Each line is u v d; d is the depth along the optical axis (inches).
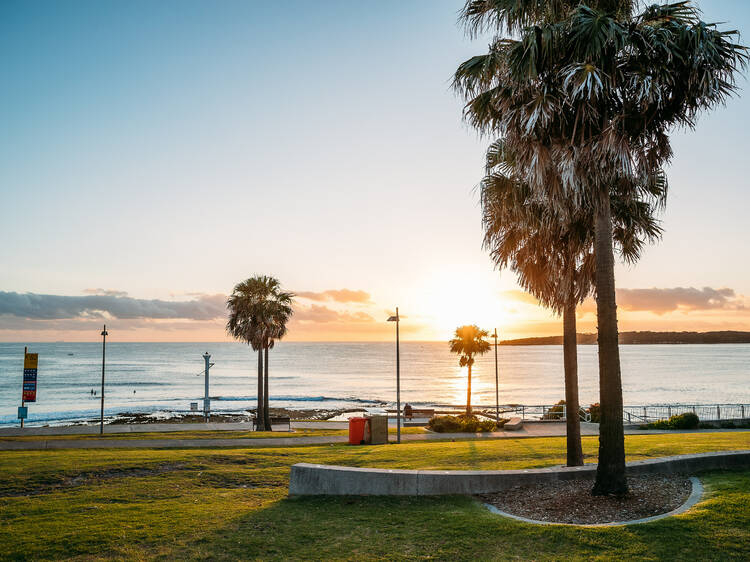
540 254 627.8
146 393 4190.5
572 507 387.5
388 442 1042.1
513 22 445.7
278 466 617.9
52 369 7121.1
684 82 406.6
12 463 617.3
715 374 5959.6
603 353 416.2
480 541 331.6
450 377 6309.1
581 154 413.4
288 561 312.0
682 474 458.9
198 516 400.5
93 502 451.2
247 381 5472.4
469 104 458.3
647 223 578.6
